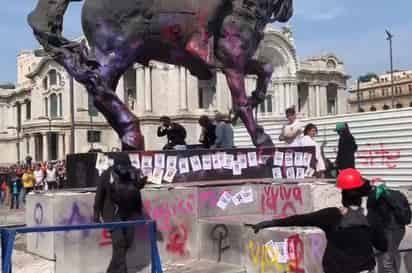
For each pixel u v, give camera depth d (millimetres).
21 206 23609
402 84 103812
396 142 16500
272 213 8469
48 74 87688
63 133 82875
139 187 6770
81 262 7184
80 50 8148
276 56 89688
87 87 8203
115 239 6758
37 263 7426
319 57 97812
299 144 10391
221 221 7535
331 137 18172
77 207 7352
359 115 17656
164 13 8359
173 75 80750
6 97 106812
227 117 10273
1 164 102312
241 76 9000
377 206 6684
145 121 78500
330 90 101125
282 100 90062
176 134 10328
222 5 8641
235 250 7219
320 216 4875
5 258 4730
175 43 8523
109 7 8250
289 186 8531
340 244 4785
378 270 6738
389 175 16688
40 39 8156
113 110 8242
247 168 8898
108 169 6793
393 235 6664
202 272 6941
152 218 7625
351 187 4910
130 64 8461
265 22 9273
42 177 25797
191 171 8406
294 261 6297
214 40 8828
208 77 9125
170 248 7684
